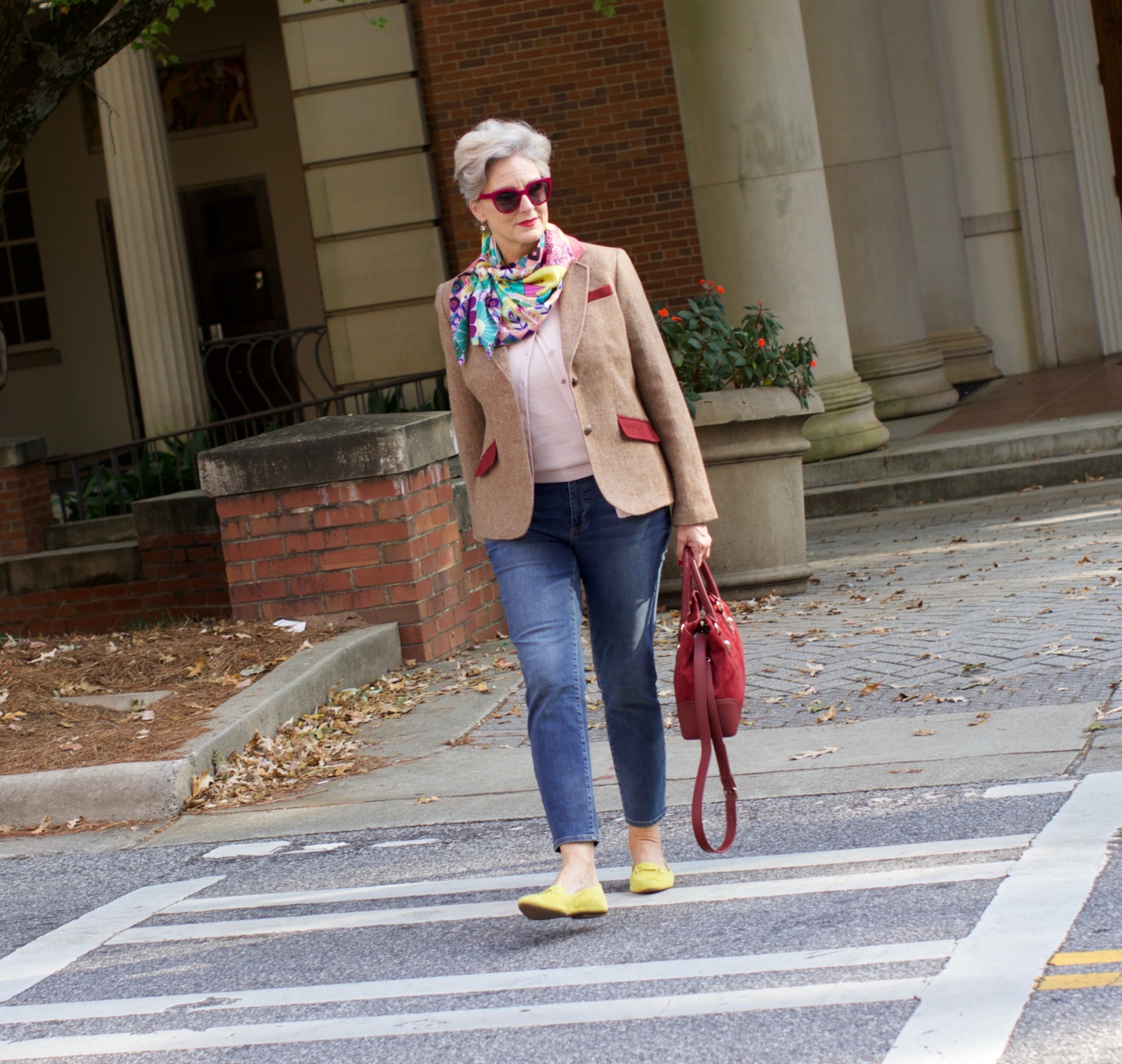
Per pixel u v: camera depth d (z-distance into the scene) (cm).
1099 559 1132
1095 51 2300
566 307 520
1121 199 2314
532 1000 463
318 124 2178
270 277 2869
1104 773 620
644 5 2183
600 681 547
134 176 2192
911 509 1647
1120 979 412
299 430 1085
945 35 2331
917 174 2341
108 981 538
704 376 1147
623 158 2198
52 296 2958
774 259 1759
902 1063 381
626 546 525
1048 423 1772
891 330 2133
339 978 509
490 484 529
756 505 1144
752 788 684
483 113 2188
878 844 577
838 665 896
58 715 879
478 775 772
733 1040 411
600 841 640
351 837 697
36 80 1034
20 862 722
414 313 2192
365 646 999
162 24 1560
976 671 834
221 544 1515
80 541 1877
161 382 2209
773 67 1738
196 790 784
